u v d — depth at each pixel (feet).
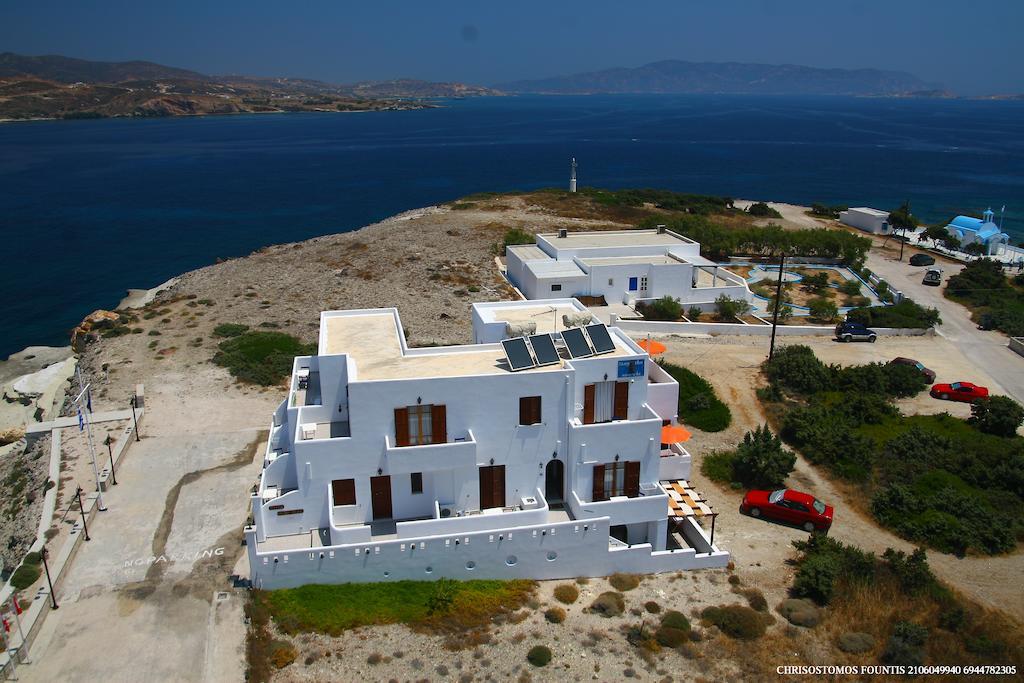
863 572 104.68
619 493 112.16
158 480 127.54
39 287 305.32
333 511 105.29
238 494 123.03
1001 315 219.20
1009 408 151.33
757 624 93.86
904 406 164.66
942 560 112.68
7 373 215.92
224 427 149.28
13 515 124.36
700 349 191.83
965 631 94.63
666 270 215.72
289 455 109.19
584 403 112.06
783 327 205.98
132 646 88.33
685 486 118.73
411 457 102.12
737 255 287.89
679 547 113.19
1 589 102.94
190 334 201.46
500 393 105.50
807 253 282.15
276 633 90.63
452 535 98.32
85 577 100.99
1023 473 129.70
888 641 91.45
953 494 124.57
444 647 89.30
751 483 131.75
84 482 126.21
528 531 100.12
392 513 107.65
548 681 84.53
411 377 107.24
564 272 217.56
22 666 84.94
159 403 160.35
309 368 130.82
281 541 104.68
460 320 210.38
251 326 207.00
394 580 99.09
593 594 100.68
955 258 301.22
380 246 283.79
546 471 111.75
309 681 83.51
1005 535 115.24
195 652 87.66
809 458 140.77
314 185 585.22
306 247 299.99
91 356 192.95
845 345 199.93
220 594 97.50
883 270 282.36
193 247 372.99
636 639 91.35
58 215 454.40
